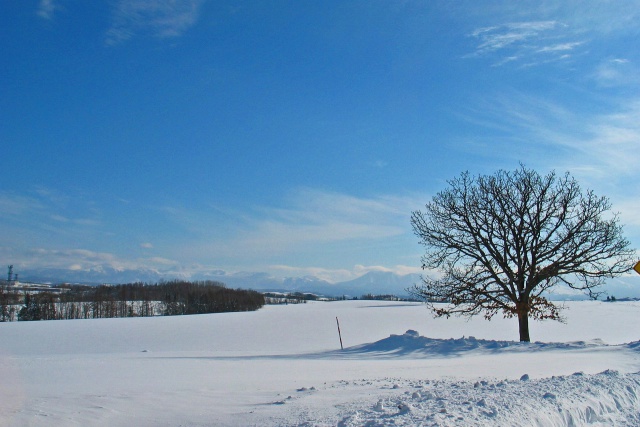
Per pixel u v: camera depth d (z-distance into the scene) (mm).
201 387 11742
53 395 10336
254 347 46500
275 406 8766
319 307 141000
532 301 27688
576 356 18578
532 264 27172
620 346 21453
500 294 28203
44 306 113000
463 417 6758
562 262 26422
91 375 15328
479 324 69188
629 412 8492
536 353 21016
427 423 6418
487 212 28406
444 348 24078
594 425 7746
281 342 52406
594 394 8750
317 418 7371
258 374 15289
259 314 107812
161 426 7578
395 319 82562
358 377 13734
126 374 15625
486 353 22094
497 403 7613
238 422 7570
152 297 148625
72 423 7668
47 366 19234
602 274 25922
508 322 72250
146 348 46656
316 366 18125
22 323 84812
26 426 7422
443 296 28672
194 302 140500
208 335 61469
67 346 49688
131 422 7871
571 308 93062
